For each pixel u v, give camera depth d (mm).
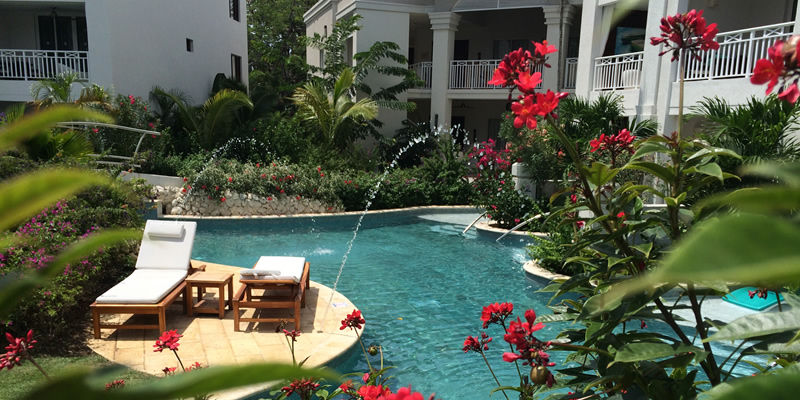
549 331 6812
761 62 749
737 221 330
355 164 18406
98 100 12836
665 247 1928
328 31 26047
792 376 429
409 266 10086
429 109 25297
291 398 4789
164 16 18656
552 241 9117
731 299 7000
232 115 18266
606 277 2061
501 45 23531
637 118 12375
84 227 6672
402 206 16547
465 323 7043
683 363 1763
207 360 5297
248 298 6375
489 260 10602
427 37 24906
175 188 13992
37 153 8602
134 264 7848
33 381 4305
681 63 1944
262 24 38719
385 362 5828
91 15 15523
